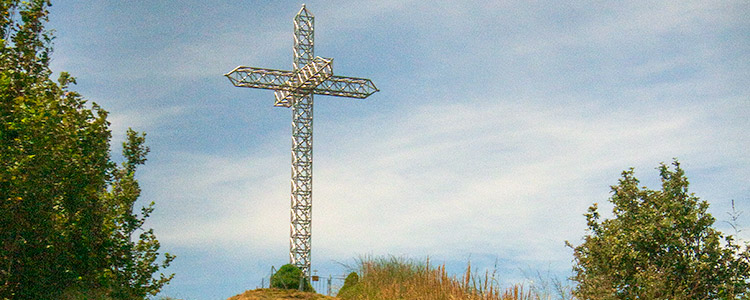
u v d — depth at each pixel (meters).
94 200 13.98
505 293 12.71
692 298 13.97
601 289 13.73
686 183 14.95
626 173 15.82
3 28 12.75
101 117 13.91
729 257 13.98
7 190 10.79
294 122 38.16
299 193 37.62
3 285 11.71
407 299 14.95
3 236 11.32
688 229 14.45
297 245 37.06
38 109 11.38
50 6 13.45
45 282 12.70
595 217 15.85
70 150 12.64
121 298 14.84
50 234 12.22
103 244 14.39
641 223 14.95
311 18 39.19
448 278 14.91
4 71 11.44
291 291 18.31
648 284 13.65
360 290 17.03
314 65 36.91
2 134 10.70
